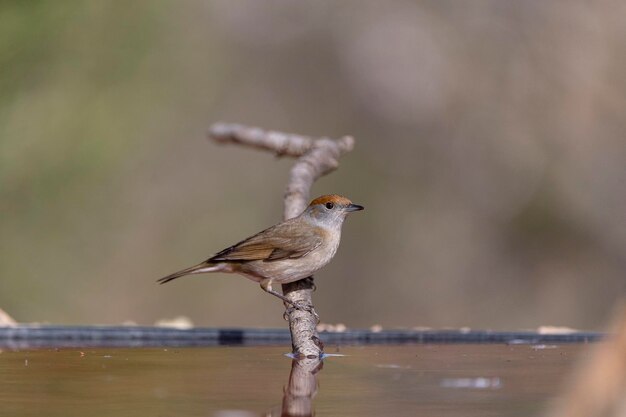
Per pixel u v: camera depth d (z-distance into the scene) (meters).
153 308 16.66
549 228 19.91
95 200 13.87
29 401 3.16
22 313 12.59
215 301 17.47
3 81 12.04
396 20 21.86
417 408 3.02
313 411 2.93
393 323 19.42
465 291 19.70
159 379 3.78
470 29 21.61
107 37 12.77
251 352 5.10
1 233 12.37
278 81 21.42
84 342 5.59
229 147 18.81
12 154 12.14
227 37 20.41
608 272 19.41
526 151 20.47
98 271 14.28
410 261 19.92
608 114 20.47
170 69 16.25
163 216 17.42
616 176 19.88
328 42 21.75
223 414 2.86
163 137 17.05
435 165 20.81
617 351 1.81
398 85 21.44
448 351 5.15
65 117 12.47
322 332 5.84
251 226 18.77
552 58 20.94
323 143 7.63
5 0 11.98
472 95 21.17
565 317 19.33
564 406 1.82
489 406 3.02
